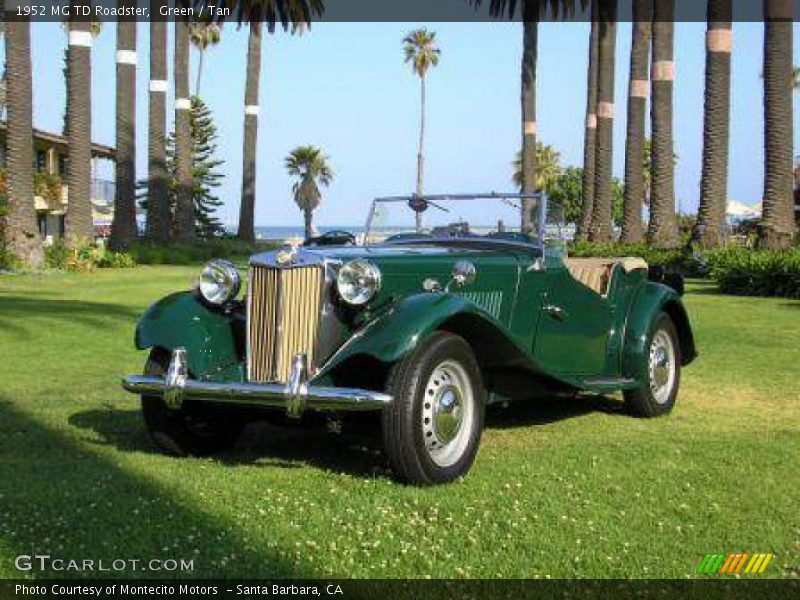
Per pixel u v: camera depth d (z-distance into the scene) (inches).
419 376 202.2
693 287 860.6
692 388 347.9
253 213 1895.9
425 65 3127.5
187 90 1585.9
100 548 164.9
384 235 297.1
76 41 1171.3
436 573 155.3
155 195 1455.5
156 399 231.5
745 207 2551.7
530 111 1427.2
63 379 348.2
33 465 220.2
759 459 234.2
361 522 179.9
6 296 690.8
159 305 235.1
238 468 223.8
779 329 531.8
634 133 1196.5
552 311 267.0
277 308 217.6
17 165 976.9
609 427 280.1
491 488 204.8
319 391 198.2
